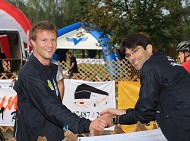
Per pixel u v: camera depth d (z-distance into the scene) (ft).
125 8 46.78
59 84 14.34
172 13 47.42
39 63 9.95
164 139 10.81
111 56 50.67
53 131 9.93
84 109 26.37
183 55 20.48
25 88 9.73
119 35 46.62
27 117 9.88
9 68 44.11
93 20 47.80
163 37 47.50
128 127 24.06
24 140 10.05
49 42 10.01
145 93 10.42
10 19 47.70
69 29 69.67
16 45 45.70
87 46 69.82
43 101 9.42
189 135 10.43
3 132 27.30
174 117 10.47
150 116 10.57
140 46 10.93
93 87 26.27
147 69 10.46
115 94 26.53
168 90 10.47
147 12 46.32
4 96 27.17
